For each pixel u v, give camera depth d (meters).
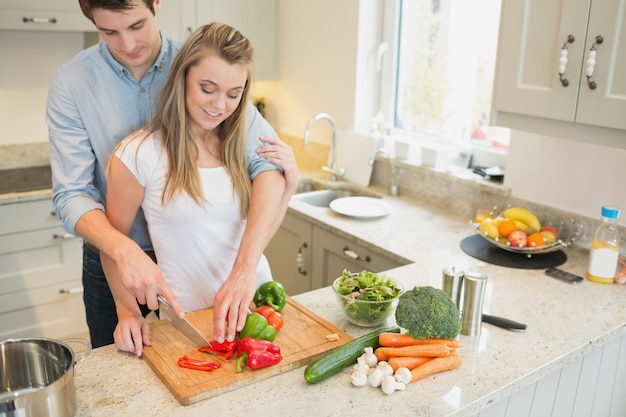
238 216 1.64
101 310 1.97
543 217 2.32
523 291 1.86
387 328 1.51
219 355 1.41
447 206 2.75
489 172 2.58
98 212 1.54
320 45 3.28
